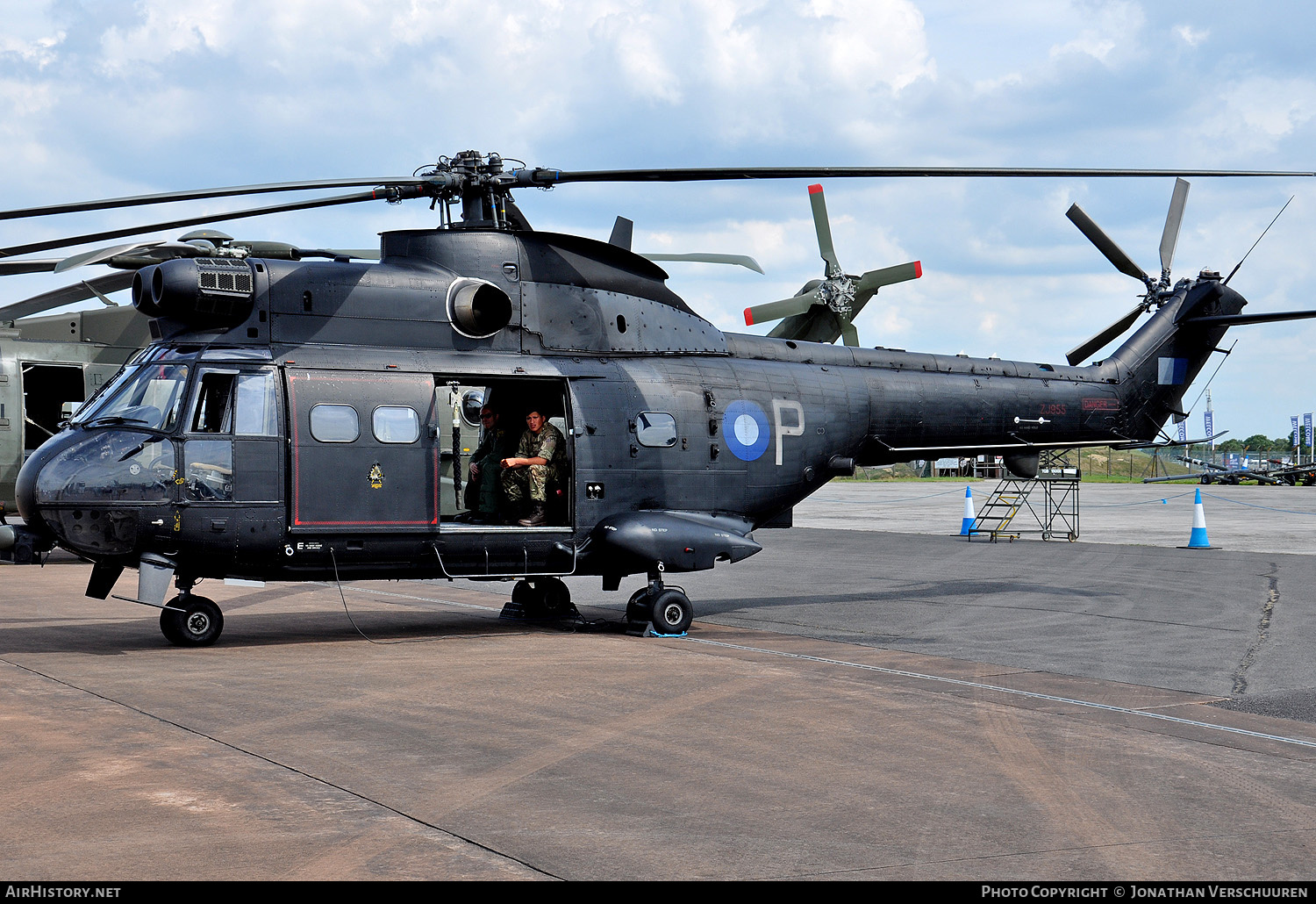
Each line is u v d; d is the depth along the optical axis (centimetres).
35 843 495
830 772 636
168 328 1065
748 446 1283
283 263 1075
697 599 1545
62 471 972
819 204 2005
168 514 995
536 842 512
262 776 607
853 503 4425
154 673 899
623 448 1191
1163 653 1104
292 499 1032
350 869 471
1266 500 4572
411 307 1114
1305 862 502
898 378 1462
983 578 1795
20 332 2072
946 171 1028
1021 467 1648
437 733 711
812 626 1286
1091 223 1872
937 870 485
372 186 1116
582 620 1306
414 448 1084
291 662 968
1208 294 1789
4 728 702
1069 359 1792
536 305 1178
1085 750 702
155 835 509
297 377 1046
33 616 1275
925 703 835
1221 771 655
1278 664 1048
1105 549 2305
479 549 1116
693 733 724
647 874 473
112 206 953
